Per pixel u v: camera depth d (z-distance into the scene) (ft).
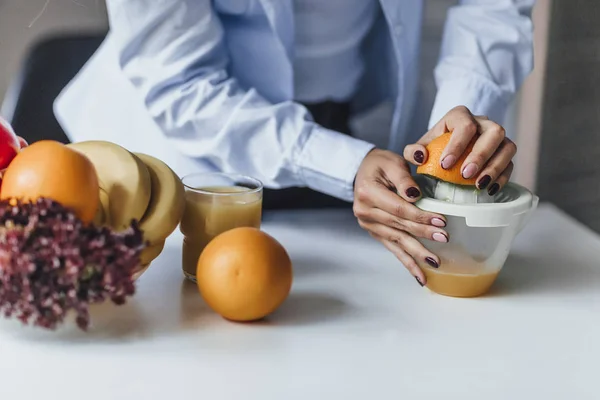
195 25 3.21
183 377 2.09
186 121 3.24
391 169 2.77
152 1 3.12
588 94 4.23
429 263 2.61
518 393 2.08
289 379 2.10
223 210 2.66
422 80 4.76
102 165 2.43
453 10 3.70
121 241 2.12
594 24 4.09
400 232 2.68
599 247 3.27
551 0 4.35
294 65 3.85
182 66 3.20
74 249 2.01
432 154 2.56
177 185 2.56
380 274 2.89
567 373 2.20
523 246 3.25
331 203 4.00
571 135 4.41
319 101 4.06
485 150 2.50
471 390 2.08
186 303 2.56
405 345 2.32
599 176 4.21
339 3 3.68
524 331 2.45
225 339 2.31
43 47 4.14
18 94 4.10
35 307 2.00
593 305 2.68
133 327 2.36
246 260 2.33
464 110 2.68
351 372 2.15
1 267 2.01
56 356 2.17
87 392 2.00
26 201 2.14
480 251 2.60
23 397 1.96
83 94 4.02
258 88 3.79
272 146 3.14
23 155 2.21
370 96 4.36
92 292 2.06
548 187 4.71
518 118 4.68
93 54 4.18
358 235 3.32
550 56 4.48
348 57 3.96
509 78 3.53
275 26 3.38
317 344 2.30
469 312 2.57
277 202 3.89
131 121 3.83
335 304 2.60
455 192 2.59
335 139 3.07
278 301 2.40
